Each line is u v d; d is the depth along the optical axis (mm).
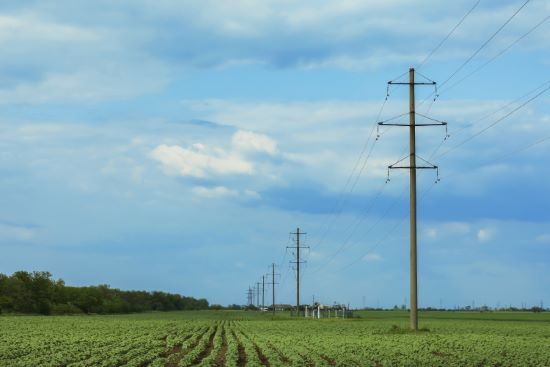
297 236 151500
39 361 39469
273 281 199500
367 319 131625
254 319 136375
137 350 46562
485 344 50969
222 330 80875
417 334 61375
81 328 81125
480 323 104688
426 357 40938
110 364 38812
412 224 60000
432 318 147750
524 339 57688
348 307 146000
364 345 49938
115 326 87312
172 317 154250
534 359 40062
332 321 116625
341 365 37938
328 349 46938
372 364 38250
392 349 46031
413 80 60594
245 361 42281
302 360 39938
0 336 62812
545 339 57969
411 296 61906
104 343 53812
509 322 114188
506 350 45438
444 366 36844
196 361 41625
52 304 182500
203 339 61125
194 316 169875
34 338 59500
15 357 42594
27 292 173250
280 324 100688
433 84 60375
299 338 60781
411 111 60281
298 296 150250
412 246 60812
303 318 140000
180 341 57625
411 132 60000
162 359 40500
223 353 47750
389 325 92812
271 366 37875
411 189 59969
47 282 179500
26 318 127062
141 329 79062
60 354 43062
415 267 60562
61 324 93750
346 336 63625
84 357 43156
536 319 146750
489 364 37812
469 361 38781
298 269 151125
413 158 59844
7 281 170125
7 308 167375
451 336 60781
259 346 52219
